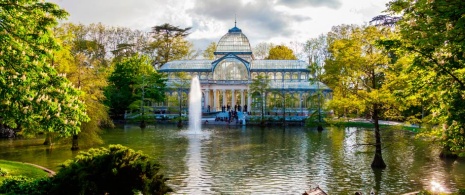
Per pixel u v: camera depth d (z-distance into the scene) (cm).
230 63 12688
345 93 4031
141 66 10469
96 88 5497
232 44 13338
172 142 5881
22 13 2141
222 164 4100
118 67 10394
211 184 3262
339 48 3788
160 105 11938
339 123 4069
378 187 3194
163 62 15238
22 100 2045
